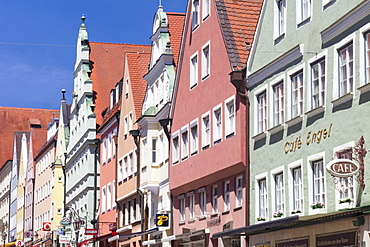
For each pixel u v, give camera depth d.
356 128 22.47
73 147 69.69
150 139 43.62
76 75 69.88
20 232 103.00
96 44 67.75
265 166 29.05
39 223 87.62
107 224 55.75
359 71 22.30
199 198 36.56
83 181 63.78
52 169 79.12
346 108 23.11
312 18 25.67
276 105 28.53
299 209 26.12
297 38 26.80
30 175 96.62
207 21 35.16
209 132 34.66
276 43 28.58
